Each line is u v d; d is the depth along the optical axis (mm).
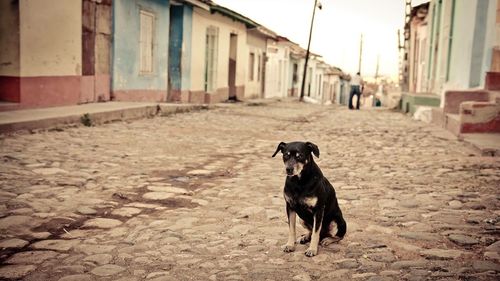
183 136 10625
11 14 10406
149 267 3453
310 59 45062
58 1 11594
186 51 19266
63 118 10219
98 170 6633
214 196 5602
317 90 49625
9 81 10633
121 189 5730
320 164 7820
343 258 3617
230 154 8664
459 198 5453
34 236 4070
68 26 12086
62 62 11977
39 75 11172
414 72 27625
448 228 4336
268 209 5051
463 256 3609
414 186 6121
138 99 16109
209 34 21766
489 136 10430
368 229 4355
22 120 9094
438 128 13711
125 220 4609
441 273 3240
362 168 7461
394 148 9719
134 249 3814
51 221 4457
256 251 3793
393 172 7105
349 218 4727
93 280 3221
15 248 3793
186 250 3805
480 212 4875
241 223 4562
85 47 13008
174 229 4328
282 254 3725
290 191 3652
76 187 5684
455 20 15883
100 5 13547
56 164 6789
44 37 11211
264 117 16922
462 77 14336
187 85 19719
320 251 3781
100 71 13859
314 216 3650
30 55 10805
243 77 26875
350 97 27047
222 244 3953
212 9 20844
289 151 3531
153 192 5680
